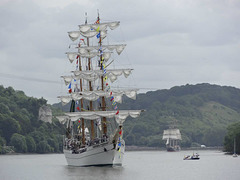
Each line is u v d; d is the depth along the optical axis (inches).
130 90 7829.7
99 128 7687.0
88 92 7726.4
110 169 6786.4
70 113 7573.8
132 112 7357.3
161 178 5979.3
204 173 6776.6
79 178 5733.3
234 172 6978.4
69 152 7436.0
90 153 6934.1
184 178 6028.5
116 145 7066.9
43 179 5816.9
